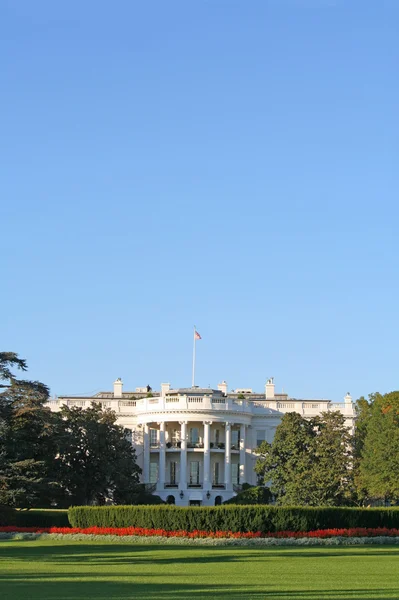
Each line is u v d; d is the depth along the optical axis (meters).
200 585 37.91
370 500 108.69
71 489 98.25
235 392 147.25
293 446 102.56
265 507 71.69
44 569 45.75
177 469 119.12
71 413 101.31
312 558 54.03
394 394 103.31
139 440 122.12
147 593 34.94
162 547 64.56
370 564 49.38
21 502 79.12
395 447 97.00
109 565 48.38
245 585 37.91
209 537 70.31
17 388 84.06
